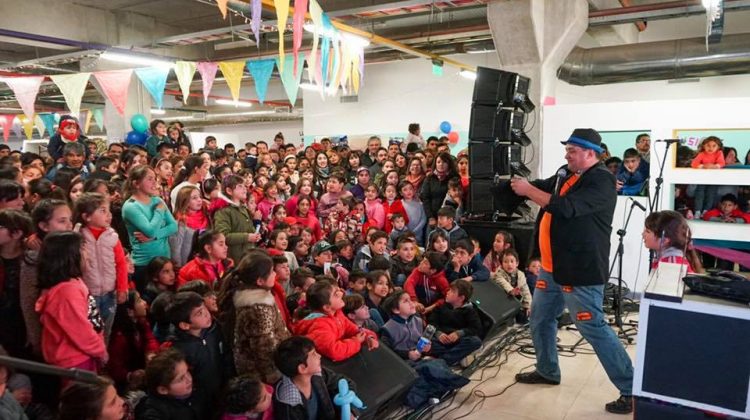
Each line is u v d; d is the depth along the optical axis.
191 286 2.58
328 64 4.91
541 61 5.91
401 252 4.25
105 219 2.64
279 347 2.21
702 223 4.68
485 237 4.83
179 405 2.09
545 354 3.19
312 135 12.91
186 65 5.29
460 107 11.23
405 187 5.20
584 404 2.97
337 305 2.81
